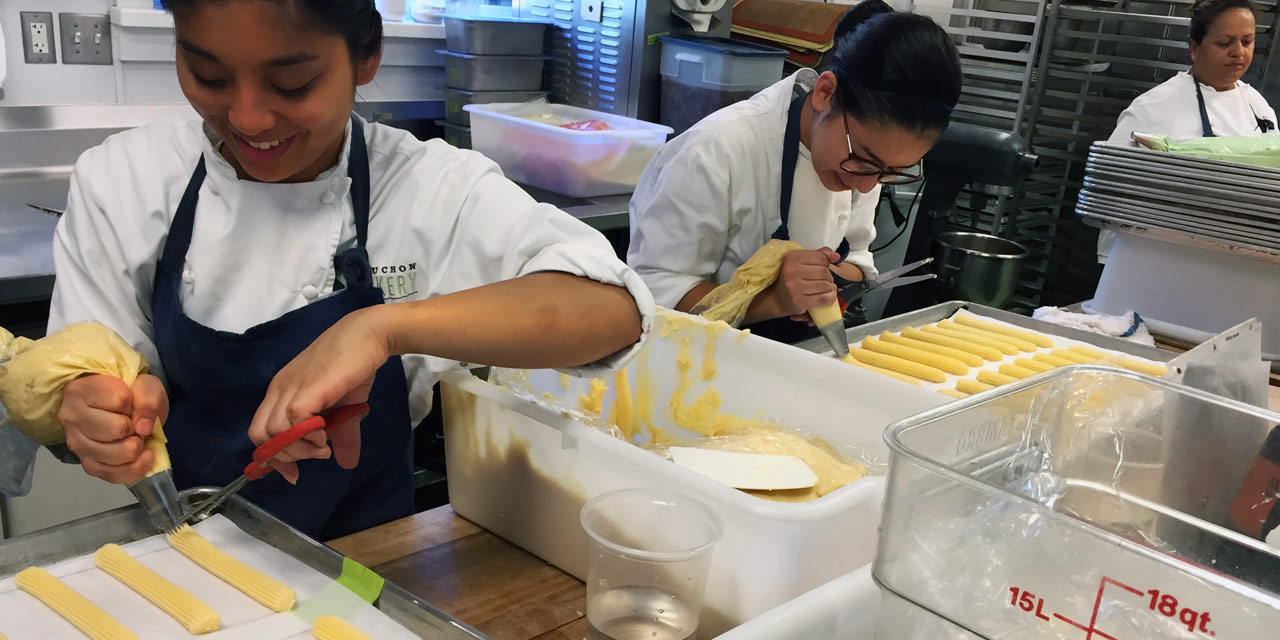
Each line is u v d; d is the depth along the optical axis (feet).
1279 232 5.86
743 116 5.88
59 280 3.54
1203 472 2.70
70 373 2.70
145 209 3.42
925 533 1.97
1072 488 2.65
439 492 6.77
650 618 2.52
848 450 3.83
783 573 2.59
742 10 10.51
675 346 4.32
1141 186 6.38
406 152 3.70
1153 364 5.47
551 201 8.12
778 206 5.96
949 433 2.29
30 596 2.49
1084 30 11.62
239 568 2.61
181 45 2.65
